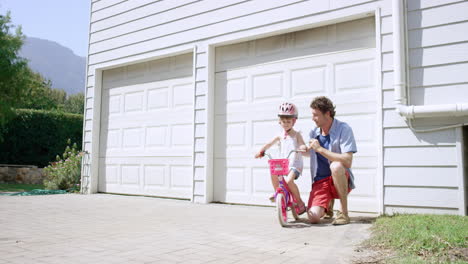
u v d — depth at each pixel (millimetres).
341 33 4832
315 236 3068
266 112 5363
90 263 2227
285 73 5246
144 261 2277
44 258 2340
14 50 13008
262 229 3412
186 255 2438
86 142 7676
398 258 2215
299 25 5008
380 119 4273
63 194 7316
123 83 7363
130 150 7105
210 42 5883
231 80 5770
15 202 5730
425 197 3971
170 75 6629
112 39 7383
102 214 4445
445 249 2270
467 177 4047
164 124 6633
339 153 3691
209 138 5793
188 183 6180
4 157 12719
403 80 4109
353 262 2227
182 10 6305
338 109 4754
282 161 3451
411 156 4074
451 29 3982
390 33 4312
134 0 7059
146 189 6781
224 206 5273
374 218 3920
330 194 3760
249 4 5504
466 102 3840
